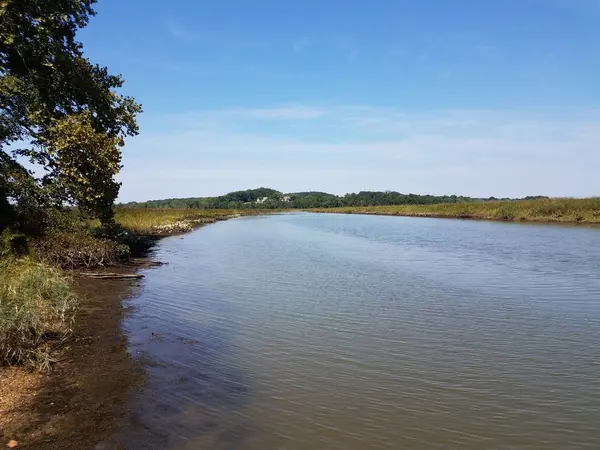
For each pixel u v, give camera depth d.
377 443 5.18
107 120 18.08
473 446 5.18
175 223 41.47
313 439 5.23
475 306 11.60
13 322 6.96
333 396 6.40
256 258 21.06
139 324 9.59
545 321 10.27
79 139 15.29
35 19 13.62
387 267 18.16
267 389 6.58
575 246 24.78
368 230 40.75
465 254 22.06
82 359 7.44
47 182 15.70
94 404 5.90
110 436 5.13
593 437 5.42
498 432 5.50
